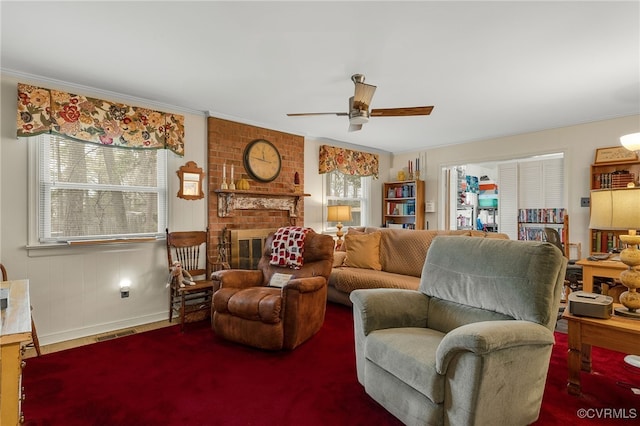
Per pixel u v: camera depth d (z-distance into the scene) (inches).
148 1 74.9
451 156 227.0
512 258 74.4
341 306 161.5
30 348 111.2
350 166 223.6
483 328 58.9
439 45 95.3
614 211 82.3
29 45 94.5
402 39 92.0
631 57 102.3
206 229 157.1
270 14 80.3
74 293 122.9
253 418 73.2
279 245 135.8
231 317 114.2
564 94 134.0
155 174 144.1
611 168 167.9
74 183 123.9
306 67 109.6
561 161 203.5
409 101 142.8
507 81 121.3
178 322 141.4
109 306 130.5
